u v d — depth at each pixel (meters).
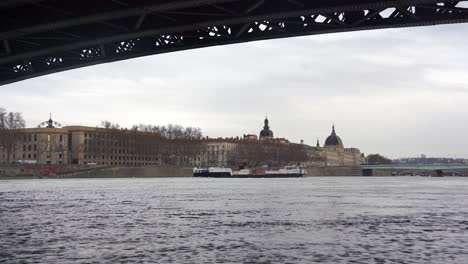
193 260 24.33
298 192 90.56
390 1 36.22
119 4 38.66
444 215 46.69
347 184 149.25
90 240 30.05
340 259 24.75
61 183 143.00
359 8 37.62
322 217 44.09
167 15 42.88
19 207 54.00
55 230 34.53
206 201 64.56
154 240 30.22
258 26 45.91
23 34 43.84
